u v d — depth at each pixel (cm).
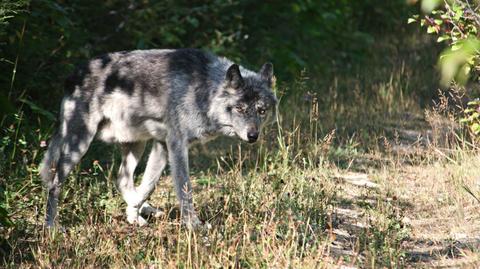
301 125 1753
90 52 1664
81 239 1018
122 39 1802
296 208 1136
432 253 1028
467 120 1259
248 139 1151
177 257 921
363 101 2042
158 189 1359
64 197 1159
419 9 2762
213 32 2031
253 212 1121
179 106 1152
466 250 984
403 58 2480
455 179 1320
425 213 1230
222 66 1185
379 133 1788
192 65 1173
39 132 1336
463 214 1170
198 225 1090
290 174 1298
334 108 1953
